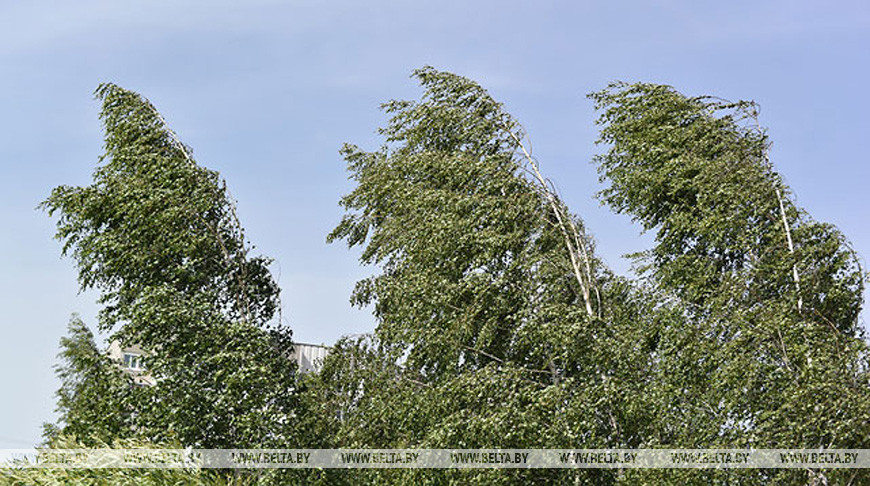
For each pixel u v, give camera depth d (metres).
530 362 12.95
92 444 14.09
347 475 14.16
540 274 13.09
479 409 12.34
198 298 15.09
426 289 13.55
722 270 13.35
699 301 13.37
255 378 14.37
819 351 11.45
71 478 12.34
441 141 15.14
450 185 14.28
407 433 13.55
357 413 15.02
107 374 14.70
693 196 14.01
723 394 11.73
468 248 13.54
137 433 14.13
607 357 12.12
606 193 14.90
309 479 14.04
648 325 13.10
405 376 14.22
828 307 12.44
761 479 11.17
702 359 12.17
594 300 13.41
